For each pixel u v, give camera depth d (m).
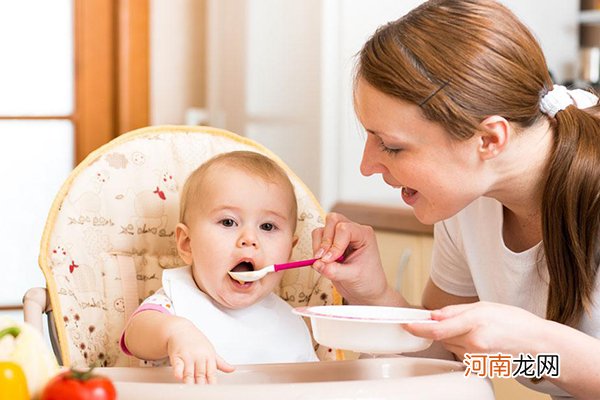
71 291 1.65
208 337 1.61
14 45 3.66
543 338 1.27
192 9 3.97
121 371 1.34
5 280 3.65
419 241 2.67
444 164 1.39
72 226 1.69
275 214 1.66
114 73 3.79
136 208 1.76
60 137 3.73
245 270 1.66
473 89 1.35
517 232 1.62
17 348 1.00
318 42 3.02
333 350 1.77
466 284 1.81
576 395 1.36
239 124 3.66
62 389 0.93
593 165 1.42
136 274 1.74
